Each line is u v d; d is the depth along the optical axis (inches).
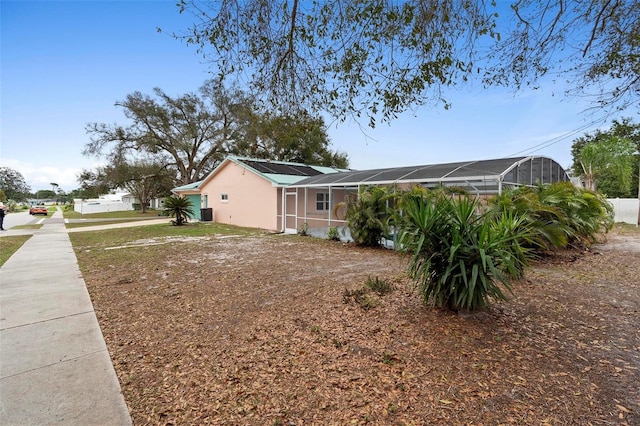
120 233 581.6
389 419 87.3
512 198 296.0
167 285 229.5
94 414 90.4
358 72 150.4
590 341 132.0
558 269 262.4
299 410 91.9
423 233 150.0
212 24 148.9
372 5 128.4
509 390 99.0
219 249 389.4
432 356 120.9
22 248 406.0
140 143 1149.1
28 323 159.8
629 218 717.3
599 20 134.0
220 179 776.9
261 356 124.0
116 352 129.0
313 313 168.6
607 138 743.7
